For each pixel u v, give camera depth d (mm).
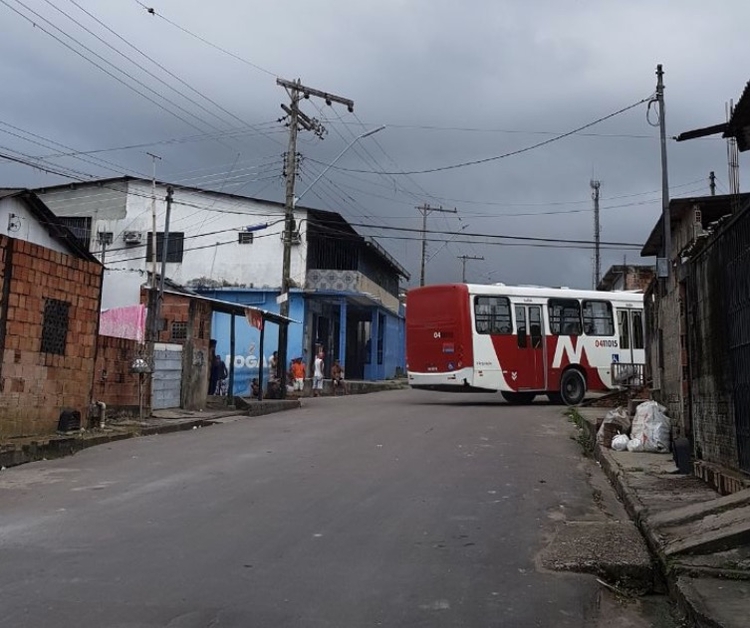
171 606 4906
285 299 25969
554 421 17453
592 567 5820
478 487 9312
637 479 9289
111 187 35344
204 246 35125
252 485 9312
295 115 26812
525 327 21797
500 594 5293
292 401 22094
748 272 7305
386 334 45656
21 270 12336
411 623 4691
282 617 4742
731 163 13820
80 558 6031
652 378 17609
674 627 4859
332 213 35219
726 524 6164
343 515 7664
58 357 13344
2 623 4551
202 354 19906
